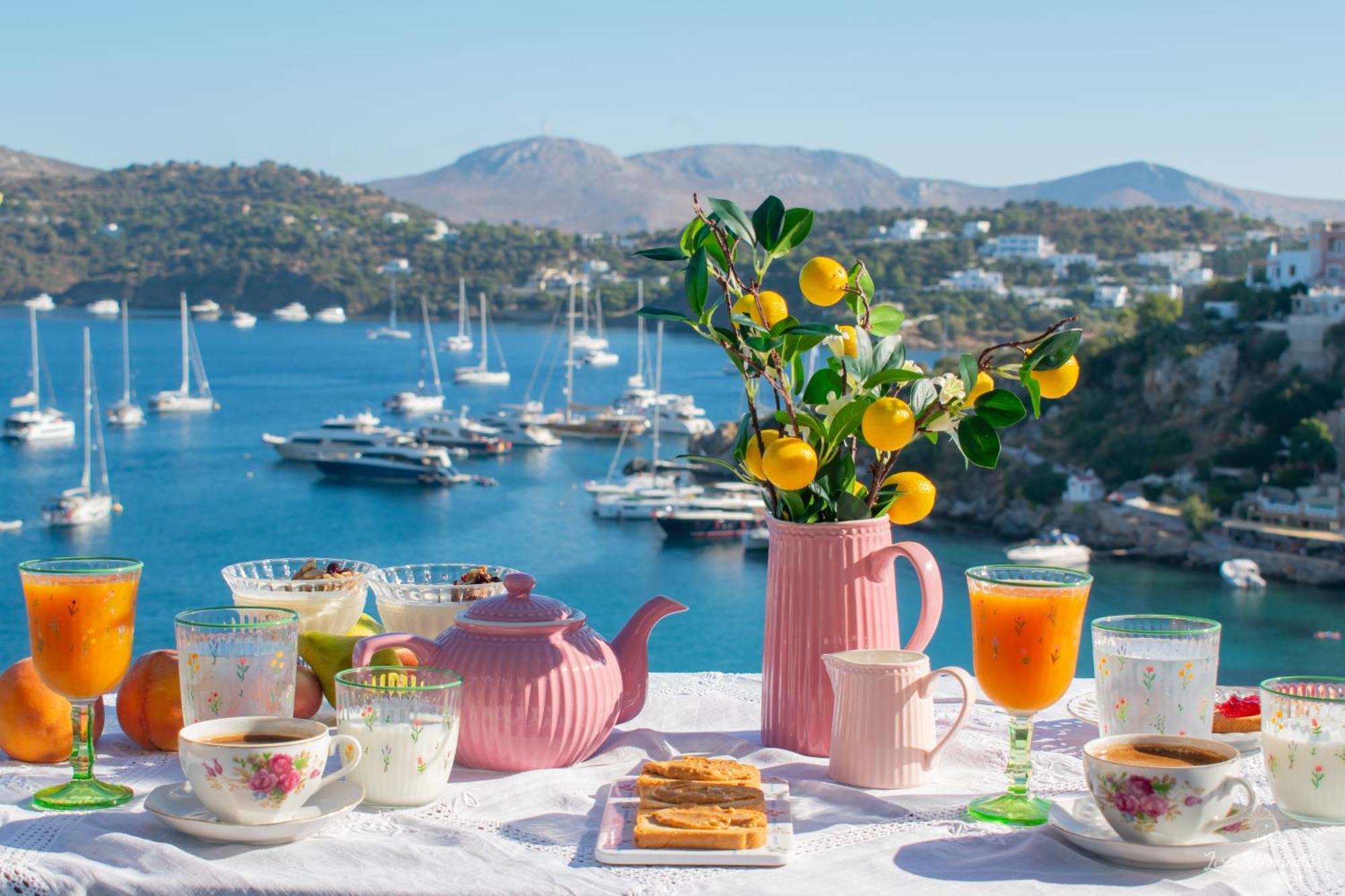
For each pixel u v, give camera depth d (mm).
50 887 1460
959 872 1521
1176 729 1869
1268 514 42906
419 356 107562
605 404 74875
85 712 1779
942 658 28688
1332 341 49469
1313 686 1810
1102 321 93750
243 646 1795
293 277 161875
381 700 1723
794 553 2031
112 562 1790
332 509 44188
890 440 1869
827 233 140500
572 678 1883
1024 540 44125
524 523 42000
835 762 1869
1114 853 1537
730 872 1518
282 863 1528
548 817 1707
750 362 1943
